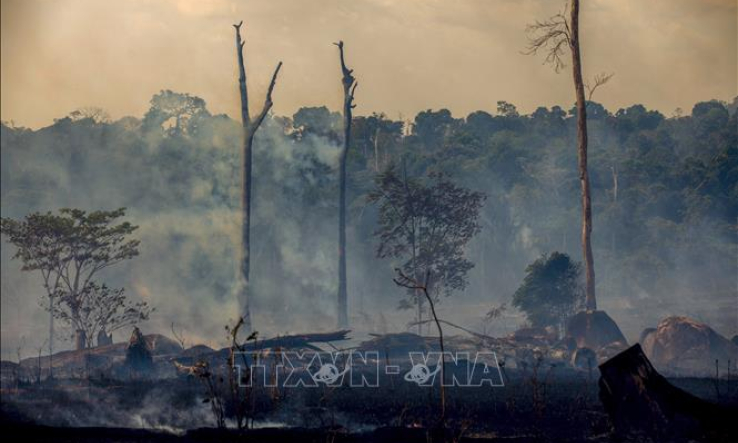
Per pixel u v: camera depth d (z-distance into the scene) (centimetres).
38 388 2817
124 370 3288
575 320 3959
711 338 3591
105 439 2003
